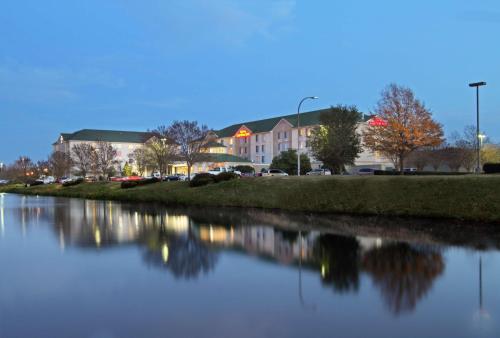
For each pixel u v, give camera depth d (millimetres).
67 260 11195
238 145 96000
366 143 40375
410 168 64125
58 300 7699
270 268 10023
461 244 12844
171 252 12188
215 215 22641
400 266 10055
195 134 45000
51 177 87062
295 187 25938
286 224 18328
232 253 11930
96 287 8531
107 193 41281
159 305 7336
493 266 9922
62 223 19969
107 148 77625
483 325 6234
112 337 5980
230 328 6250
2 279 9227
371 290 8117
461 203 18094
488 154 53781
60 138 110688
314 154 49844
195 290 8234
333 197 22844
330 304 7301
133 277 9289
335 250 12148
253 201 26766
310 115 82125
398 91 42219
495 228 15945
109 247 13141
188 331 6156
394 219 19000
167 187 36812
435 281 8688
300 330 6141
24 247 13297
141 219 21297
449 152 51125
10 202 37281
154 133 52688
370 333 5996
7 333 6168
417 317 6609
